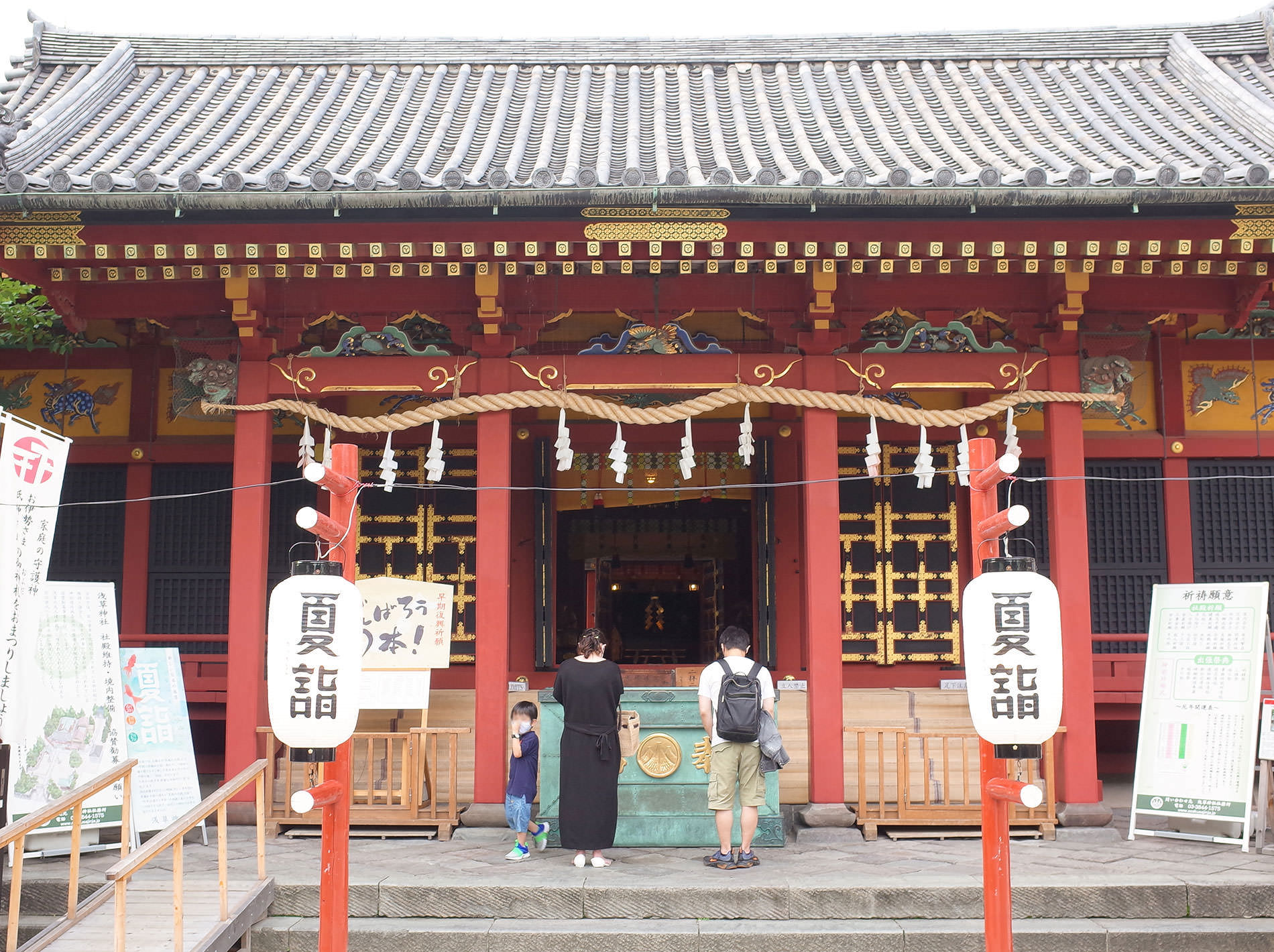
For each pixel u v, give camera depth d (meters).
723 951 6.34
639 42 12.89
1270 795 7.95
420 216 7.56
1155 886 6.62
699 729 7.99
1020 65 12.27
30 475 6.93
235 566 8.53
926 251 7.79
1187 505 10.80
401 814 8.16
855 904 6.59
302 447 8.72
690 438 8.54
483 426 8.64
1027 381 8.70
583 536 14.23
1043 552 11.03
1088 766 8.26
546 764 8.00
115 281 8.48
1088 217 7.61
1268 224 7.64
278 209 7.43
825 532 8.48
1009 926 5.27
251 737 8.34
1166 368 10.89
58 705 7.45
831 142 9.78
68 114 10.09
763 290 8.70
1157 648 8.43
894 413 8.59
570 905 6.61
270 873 6.97
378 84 12.18
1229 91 10.34
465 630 11.05
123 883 5.16
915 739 9.38
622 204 7.43
